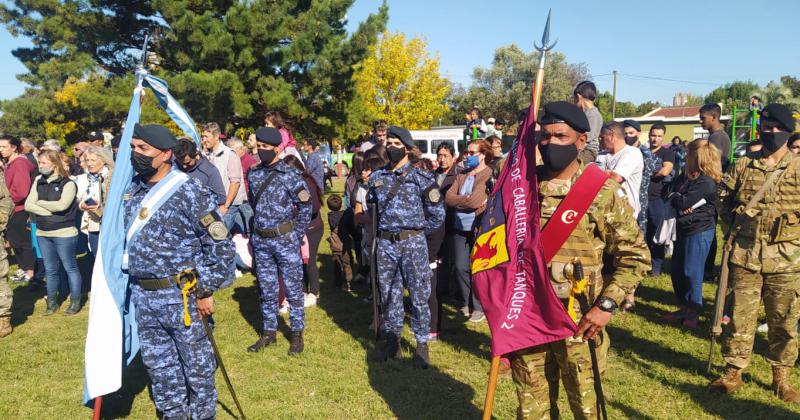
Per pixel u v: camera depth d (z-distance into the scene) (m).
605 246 2.79
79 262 9.06
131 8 18.56
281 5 17.58
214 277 3.54
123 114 17.47
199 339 3.62
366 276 7.11
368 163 6.18
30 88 29.69
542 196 2.79
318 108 19.16
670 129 37.72
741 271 4.27
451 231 5.91
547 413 2.98
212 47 15.74
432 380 4.71
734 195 4.40
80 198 6.84
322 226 6.86
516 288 2.79
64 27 18.12
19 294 7.61
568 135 2.64
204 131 7.38
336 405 4.31
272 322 5.48
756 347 5.23
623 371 4.78
